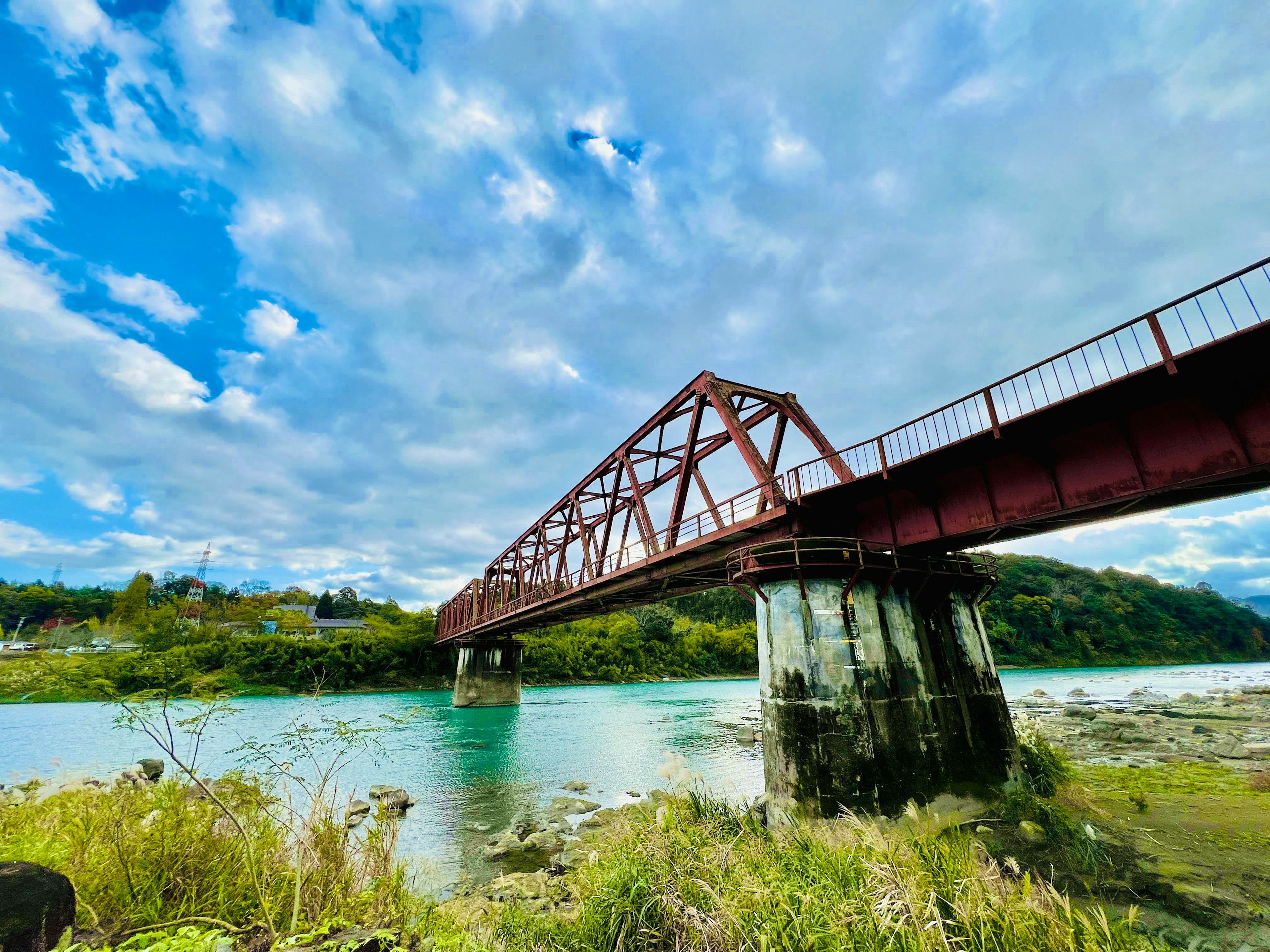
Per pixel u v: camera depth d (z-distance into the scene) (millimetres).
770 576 14555
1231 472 9281
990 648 16547
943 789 12953
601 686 83438
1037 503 11820
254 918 4902
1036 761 15344
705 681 96250
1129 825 11930
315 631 87812
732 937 4875
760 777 21328
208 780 8688
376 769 23062
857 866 5738
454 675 70562
